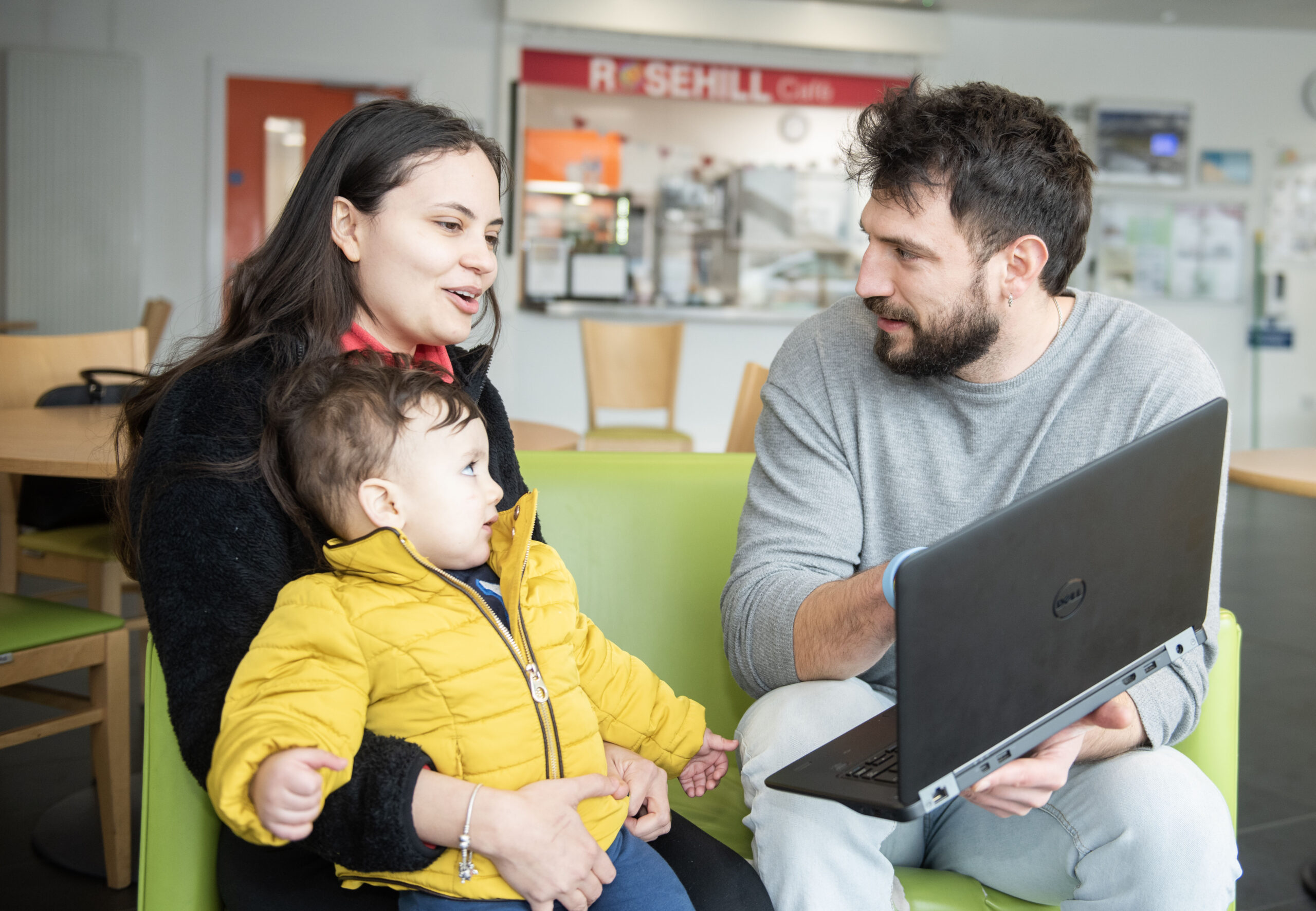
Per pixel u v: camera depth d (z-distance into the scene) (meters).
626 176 7.25
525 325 7.04
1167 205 7.62
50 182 6.32
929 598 0.79
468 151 1.14
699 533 1.54
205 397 1.04
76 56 6.27
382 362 1.06
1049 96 7.47
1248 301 7.78
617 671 1.13
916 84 1.23
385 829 0.87
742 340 7.42
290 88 6.78
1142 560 0.94
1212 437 0.98
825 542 1.30
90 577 2.45
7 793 2.27
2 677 1.74
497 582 1.07
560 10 6.59
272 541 1.00
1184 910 1.06
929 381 1.31
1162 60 7.54
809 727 1.15
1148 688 1.13
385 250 1.12
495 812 0.90
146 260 6.55
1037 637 0.87
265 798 0.80
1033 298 1.22
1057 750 0.97
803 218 7.27
